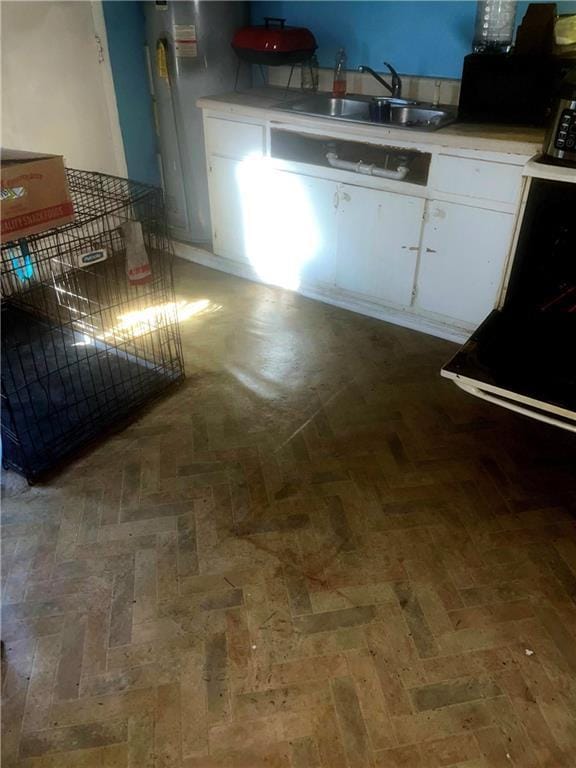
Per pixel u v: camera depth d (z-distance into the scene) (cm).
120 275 331
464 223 250
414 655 150
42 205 180
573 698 141
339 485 201
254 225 326
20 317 295
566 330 188
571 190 183
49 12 292
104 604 162
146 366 262
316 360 269
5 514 189
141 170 367
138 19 330
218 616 159
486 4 253
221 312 309
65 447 214
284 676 145
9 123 295
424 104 291
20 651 150
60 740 133
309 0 311
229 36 321
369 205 275
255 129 296
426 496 197
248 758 130
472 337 185
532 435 225
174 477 204
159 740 133
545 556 176
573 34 235
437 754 131
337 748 132
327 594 165
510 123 249
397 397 245
